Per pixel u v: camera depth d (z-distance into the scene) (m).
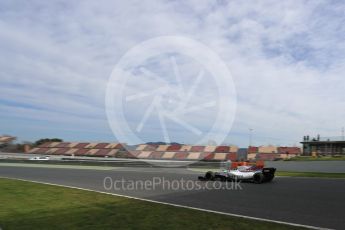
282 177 20.38
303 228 7.36
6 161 41.03
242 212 9.22
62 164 36.97
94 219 8.16
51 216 8.53
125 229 7.23
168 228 7.29
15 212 9.03
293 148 64.94
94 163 35.53
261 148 61.38
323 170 28.33
